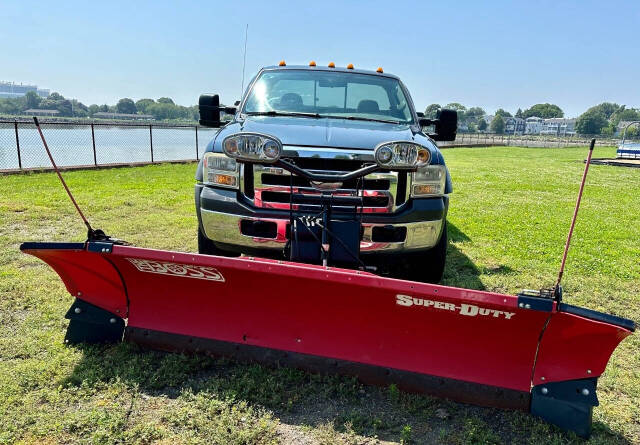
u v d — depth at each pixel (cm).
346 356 294
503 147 5100
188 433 249
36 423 249
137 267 298
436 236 388
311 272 256
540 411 262
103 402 270
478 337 268
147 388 285
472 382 274
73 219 706
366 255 372
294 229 316
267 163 305
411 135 417
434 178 387
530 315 243
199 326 314
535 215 912
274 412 271
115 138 2153
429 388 280
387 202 371
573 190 1331
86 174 1252
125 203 843
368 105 490
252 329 306
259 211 368
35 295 412
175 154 1895
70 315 323
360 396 287
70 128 1617
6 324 358
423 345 280
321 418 267
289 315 296
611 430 269
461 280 510
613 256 633
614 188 1421
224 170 380
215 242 392
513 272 546
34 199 840
